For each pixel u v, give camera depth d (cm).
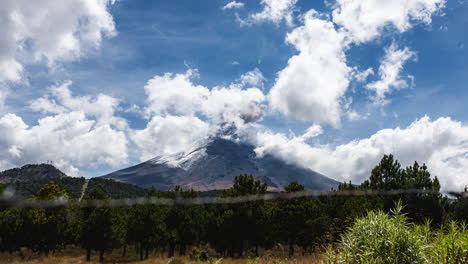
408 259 570
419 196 1973
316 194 512
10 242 2806
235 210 2803
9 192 189
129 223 3291
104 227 3072
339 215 2255
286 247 2555
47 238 2900
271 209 2906
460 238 573
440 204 1855
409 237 591
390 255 578
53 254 3100
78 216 3064
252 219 2742
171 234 3238
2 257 2788
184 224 3316
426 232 654
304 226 2505
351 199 2277
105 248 3133
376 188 2188
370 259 584
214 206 3234
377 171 2231
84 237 3052
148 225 3256
